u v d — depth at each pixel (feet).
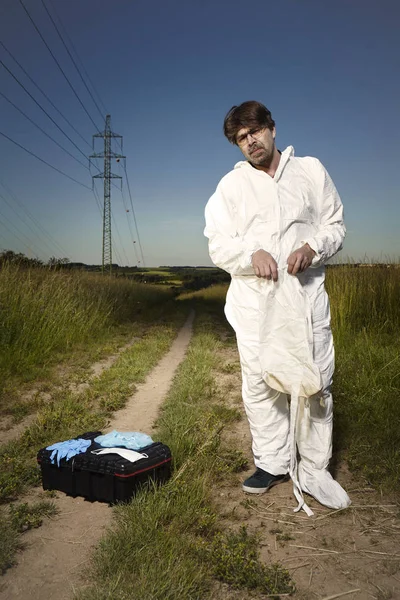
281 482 11.89
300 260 9.84
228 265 10.73
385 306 29.04
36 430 15.43
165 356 32.27
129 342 39.58
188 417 15.99
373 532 9.45
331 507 10.39
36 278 37.86
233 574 7.99
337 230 10.64
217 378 24.13
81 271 53.62
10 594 7.80
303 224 10.53
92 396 20.51
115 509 10.39
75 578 8.18
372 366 19.49
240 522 9.95
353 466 12.32
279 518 10.09
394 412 15.34
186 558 8.35
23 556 8.89
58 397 20.40
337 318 28.02
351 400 16.63
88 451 11.37
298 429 10.89
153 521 9.37
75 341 35.14
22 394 21.20
